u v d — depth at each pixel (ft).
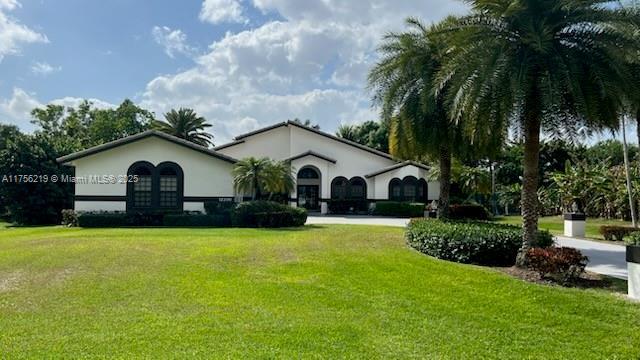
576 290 24.90
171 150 77.56
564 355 17.08
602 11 27.37
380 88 46.75
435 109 43.68
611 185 78.33
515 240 32.09
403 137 47.78
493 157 46.57
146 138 76.74
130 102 164.96
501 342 18.34
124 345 17.39
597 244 47.24
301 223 67.31
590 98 27.12
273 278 29.32
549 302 23.02
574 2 26.84
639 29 27.37
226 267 32.81
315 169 108.27
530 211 30.07
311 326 19.93
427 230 36.68
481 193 100.42
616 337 18.79
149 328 19.52
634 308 21.83
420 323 20.58
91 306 23.24
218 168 78.69
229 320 20.77
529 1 28.09
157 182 77.00
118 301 24.18
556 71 26.99
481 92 28.55
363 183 110.52
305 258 35.19
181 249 40.83
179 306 23.17
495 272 28.81
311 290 26.27
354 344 17.80
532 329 19.84
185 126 144.87
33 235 58.29
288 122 110.42
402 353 16.98
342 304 23.57
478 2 29.40
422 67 42.93
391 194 107.65
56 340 17.99
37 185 89.35
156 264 33.99
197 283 28.07
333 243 42.91
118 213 72.23
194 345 17.43
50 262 35.17
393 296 24.90
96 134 155.53
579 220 55.93
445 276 28.35
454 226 37.11
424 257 34.24
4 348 17.10
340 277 29.17
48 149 93.35
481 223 42.75
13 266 33.94
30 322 20.57
